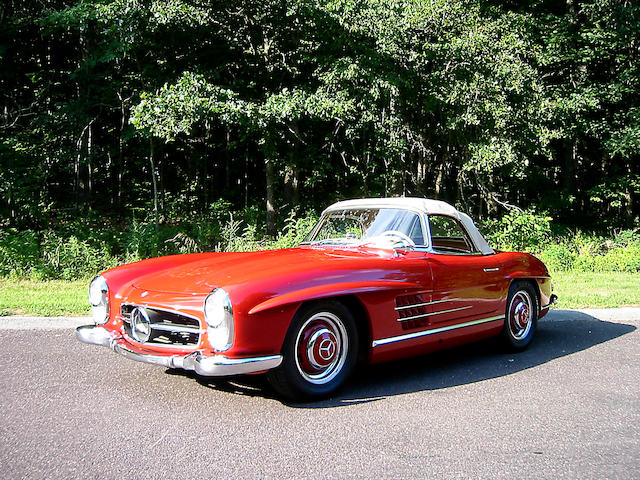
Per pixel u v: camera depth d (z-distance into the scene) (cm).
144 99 1190
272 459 265
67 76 1738
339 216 487
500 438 295
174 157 2347
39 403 344
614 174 2172
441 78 1323
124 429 302
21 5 1641
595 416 332
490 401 359
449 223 467
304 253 424
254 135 1569
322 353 353
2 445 278
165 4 1255
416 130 1463
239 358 316
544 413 336
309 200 2042
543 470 256
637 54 1941
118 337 376
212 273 368
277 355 325
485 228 1428
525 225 1326
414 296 401
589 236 1620
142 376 407
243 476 246
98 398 355
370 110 1334
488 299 466
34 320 589
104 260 996
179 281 366
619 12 1792
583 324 638
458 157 1569
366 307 368
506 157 1311
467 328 448
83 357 459
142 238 1140
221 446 280
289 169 1561
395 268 393
